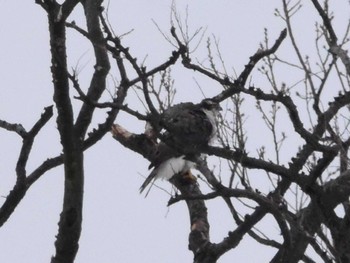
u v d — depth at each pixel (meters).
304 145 11.51
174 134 10.83
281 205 10.42
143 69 10.08
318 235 10.69
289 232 10.88
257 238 11.69
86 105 9.95
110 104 9.88
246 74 11.36
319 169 10.51
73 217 9.97
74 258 10.16
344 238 10.61
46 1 9.02
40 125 10.88
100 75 10.73
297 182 10.66
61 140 9.83
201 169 10.59
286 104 10.37
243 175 10.77
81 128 9.91
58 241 10.09
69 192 9.95
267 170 10.77
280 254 11.47
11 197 11.38
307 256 11.26
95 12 11.11
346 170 11.45
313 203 11.16
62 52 9.24
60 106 9.59
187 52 10.62
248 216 11.63
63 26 9.16
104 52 10.87
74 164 9.89
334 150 10.35
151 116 10.21
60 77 9.40
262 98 10.45
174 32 10.69
